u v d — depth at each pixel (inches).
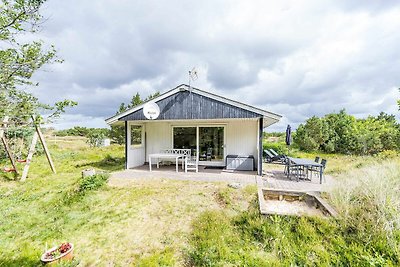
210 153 436.8
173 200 243.3
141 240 176.2
